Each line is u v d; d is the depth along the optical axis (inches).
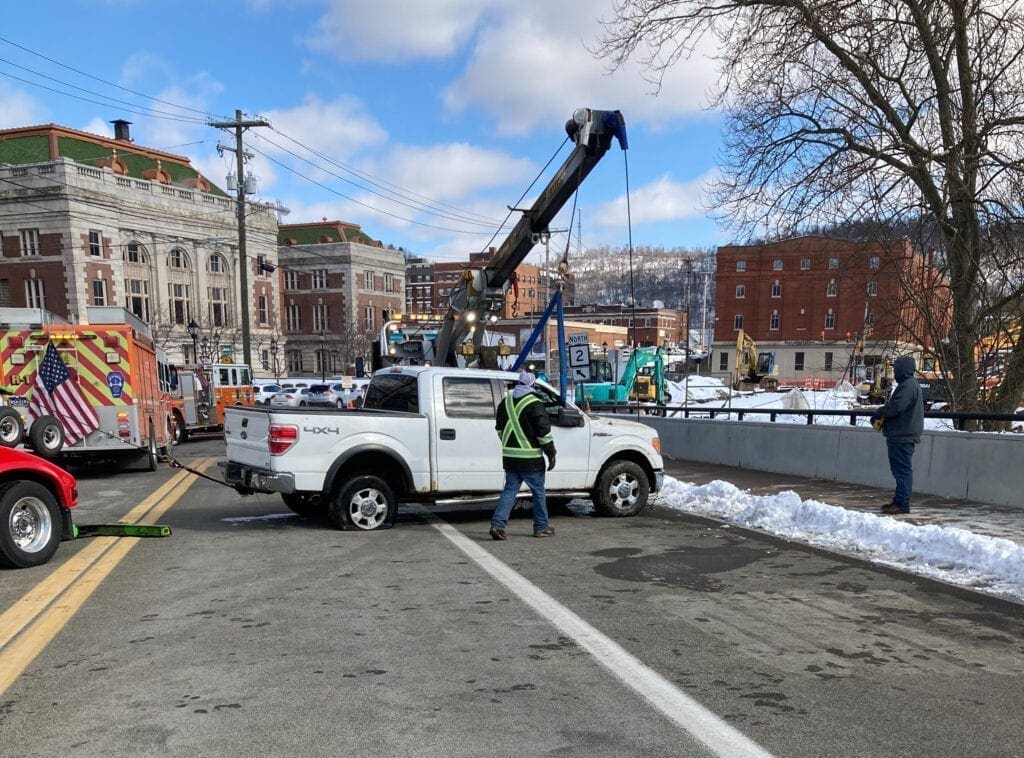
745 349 1542.8
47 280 1998.0
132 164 2335.1
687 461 576.7
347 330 3046.3
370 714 133.4
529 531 310.3
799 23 474.3
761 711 135.1
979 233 458.0
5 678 150.3
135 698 140.3
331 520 309.3
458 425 318.7
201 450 782.5
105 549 270.7
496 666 156.9
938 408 544.7
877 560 255.6
